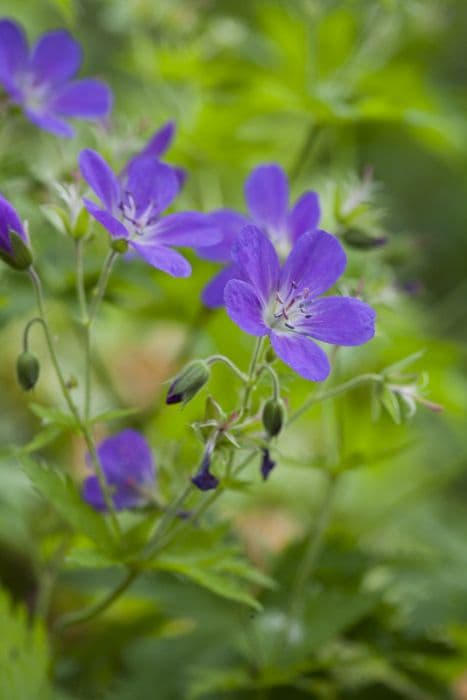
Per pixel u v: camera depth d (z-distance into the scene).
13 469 0.62
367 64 0.75
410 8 0.71
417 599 0.62
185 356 0.65
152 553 0.53
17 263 0.51
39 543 0.61
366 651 0.60
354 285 0.57
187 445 0.54
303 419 0.67
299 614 0.59
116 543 0.53
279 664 0.58
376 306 0.58
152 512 0.54
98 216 0.51
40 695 0.56
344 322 0.50
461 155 0.80
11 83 0.58
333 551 0.61
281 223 0.54
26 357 0.52
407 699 0.60
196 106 0.71
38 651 0.56
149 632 0.62
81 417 0.53
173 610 0.60
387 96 0.71
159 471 0.54
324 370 0.50
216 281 0.53
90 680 0.61
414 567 0.62
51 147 0.63
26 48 0.59
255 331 0.49
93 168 0.51
